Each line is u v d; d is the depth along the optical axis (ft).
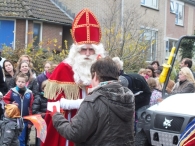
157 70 30.86
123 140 11.30
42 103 22.68
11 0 61.31
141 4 71.15
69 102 15.35
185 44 29.76
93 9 66.28
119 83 11.56
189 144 10.27
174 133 17.47
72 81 15.94
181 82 21.85
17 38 59.47
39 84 24.23
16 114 18.99
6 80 24.52
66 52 46.96
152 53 70.54
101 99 11.16
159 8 76.18
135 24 61.82
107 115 11.06
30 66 25.55
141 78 23.09
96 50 16.06
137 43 46.98
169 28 80.64
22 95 22.34
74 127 11.01
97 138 11.10
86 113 11.01
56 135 15.67
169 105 18.57
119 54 45.50
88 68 15.90
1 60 27.50
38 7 64.13
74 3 68.23
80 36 16.02
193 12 90.68
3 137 18.56
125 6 65.67
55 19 63.93
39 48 44.78
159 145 18.04
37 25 62.08
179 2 84.69
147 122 18.62
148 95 23.43
